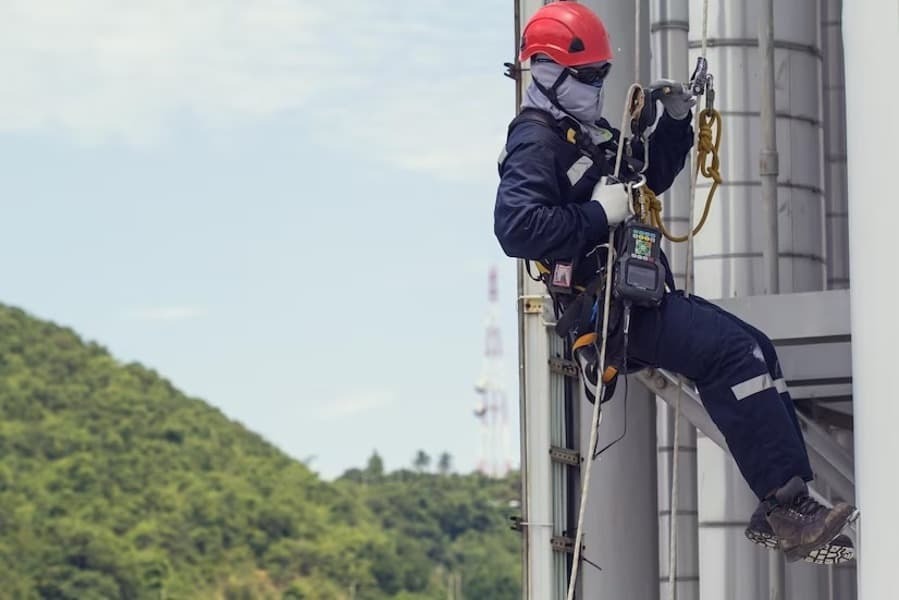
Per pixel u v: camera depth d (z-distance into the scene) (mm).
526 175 8406
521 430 11523
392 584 168375
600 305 8477
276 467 177500
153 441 172250
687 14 13266
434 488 187750
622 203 8383
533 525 11352
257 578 161250
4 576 147125
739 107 12156
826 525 8125
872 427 7699
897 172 7664
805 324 9734
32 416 169125
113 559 153000
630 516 11023
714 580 11969
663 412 13070
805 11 12266
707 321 8445
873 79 7820
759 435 8367
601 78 8648
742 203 12148
